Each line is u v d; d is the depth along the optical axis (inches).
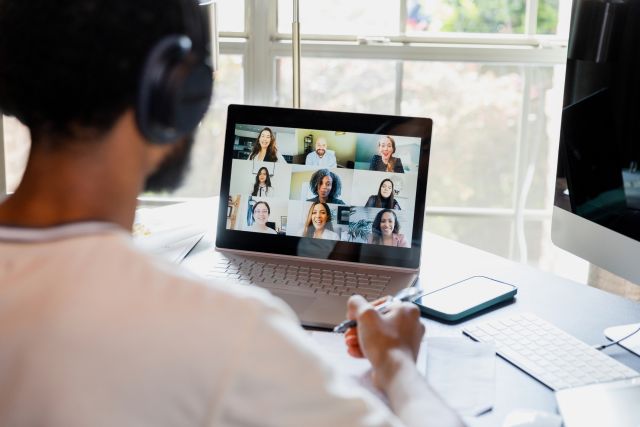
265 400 18.4
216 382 18.0
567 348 37.8
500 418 32.2
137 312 18.3
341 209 48.6
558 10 80.7
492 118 83.8
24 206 20.3
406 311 34.2
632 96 40.7
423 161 47.8
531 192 86.0
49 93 19.7
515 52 80.8
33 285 18.6
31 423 17.3
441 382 34.7
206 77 23.2
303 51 80.7
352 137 48.5
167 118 21.1
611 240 42.9
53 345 17.7
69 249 19.2
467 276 48.1
